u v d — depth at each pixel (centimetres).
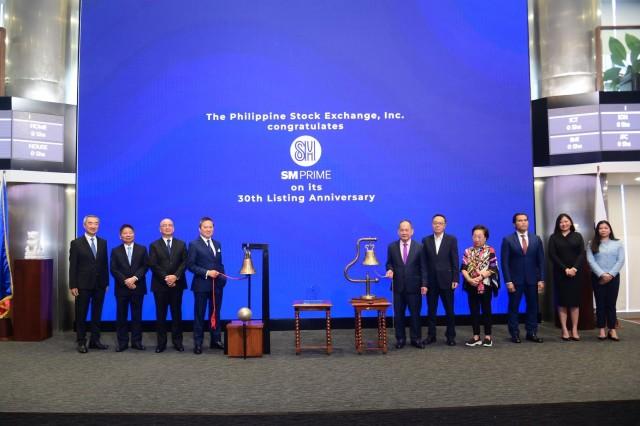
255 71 716
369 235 710
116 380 452
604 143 688
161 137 709
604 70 788
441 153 719
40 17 697
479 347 574
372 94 720
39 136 679
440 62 724
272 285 702
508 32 730
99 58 711
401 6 725
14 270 645
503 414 362
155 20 715
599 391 401
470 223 715
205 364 513
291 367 497
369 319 710
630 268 807
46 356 554
